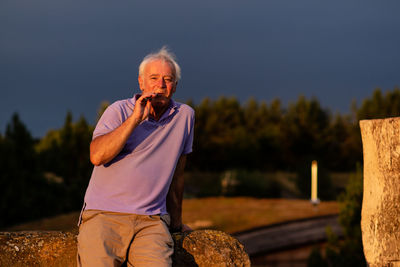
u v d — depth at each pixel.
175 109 2.63
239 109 34.78
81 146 25.62
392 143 2.89
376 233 2.95
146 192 2.46
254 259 12.51
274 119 35.19
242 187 22.61
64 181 21.48
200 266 2.69
